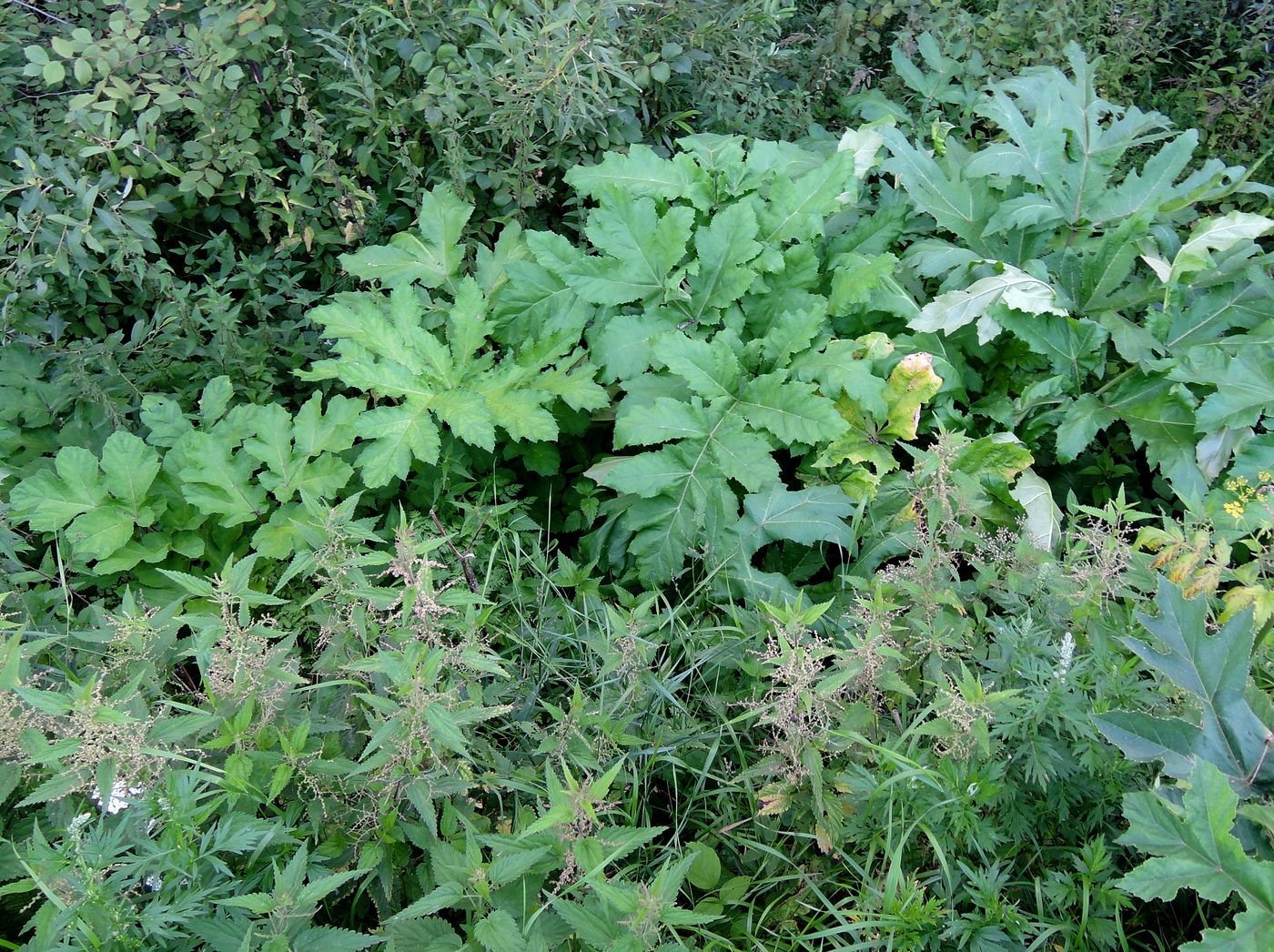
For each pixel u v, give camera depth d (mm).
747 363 3416
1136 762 1987
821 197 3539
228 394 3275
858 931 1983
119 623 2094
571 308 3562
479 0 3656
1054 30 4734
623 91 3881
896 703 2256
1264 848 1798
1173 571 2340
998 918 1852
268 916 1657
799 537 2973
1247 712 1878
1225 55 5398
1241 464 3189
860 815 2080
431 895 1681
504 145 3797
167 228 4035
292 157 4027
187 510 3047
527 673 2645
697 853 1776
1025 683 2199
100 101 3590
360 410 3174
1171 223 4051
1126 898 1839
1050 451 3689
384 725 1816
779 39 4902
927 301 3812
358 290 3932
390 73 3789
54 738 1887
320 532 2131
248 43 3672
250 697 1861
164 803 1743
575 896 1825
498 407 3209
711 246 3467
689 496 3098
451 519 3164
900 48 4801
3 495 3104
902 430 3262
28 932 1832
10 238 3281
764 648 2482
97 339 3719
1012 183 3883
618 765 1969
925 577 2338
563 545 3498
